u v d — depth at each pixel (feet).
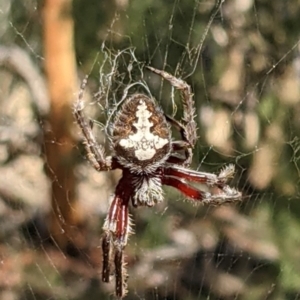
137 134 0.68
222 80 0.92
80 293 0.93
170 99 0.87
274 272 0.94
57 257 0.96
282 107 0.93
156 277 0.95
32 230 0.97
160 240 0.97
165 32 0.90
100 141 0.78
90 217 0.97
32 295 0.93
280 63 0.93
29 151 1.01
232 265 0.96
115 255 0.70
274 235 0.95
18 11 0.96
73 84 0.93
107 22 0.91
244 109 0.94
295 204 0.94
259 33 0.92
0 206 0.99
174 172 0.71
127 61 0.87
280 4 0.92
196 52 0.87
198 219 0.98
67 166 0.95
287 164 0.94
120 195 0.71
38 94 0.97
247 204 0.96
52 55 0.91
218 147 0.94
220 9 0.91
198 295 0.94
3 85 1.01
